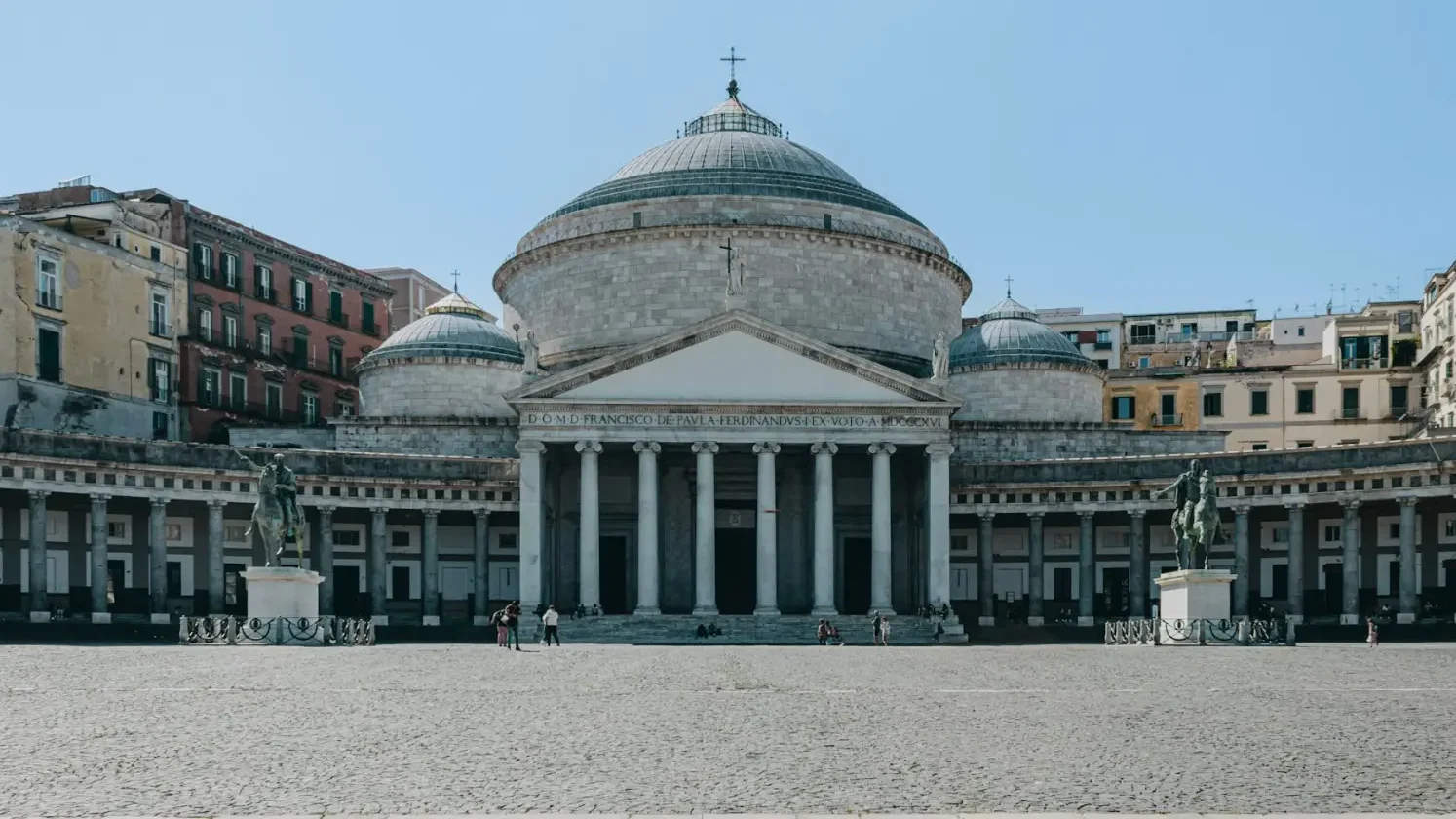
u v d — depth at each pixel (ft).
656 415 265.75
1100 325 462.19
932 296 336.70
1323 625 261.65
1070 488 290.35
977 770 78.02
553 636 237.86
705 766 79.56
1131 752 84.94
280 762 81.05
